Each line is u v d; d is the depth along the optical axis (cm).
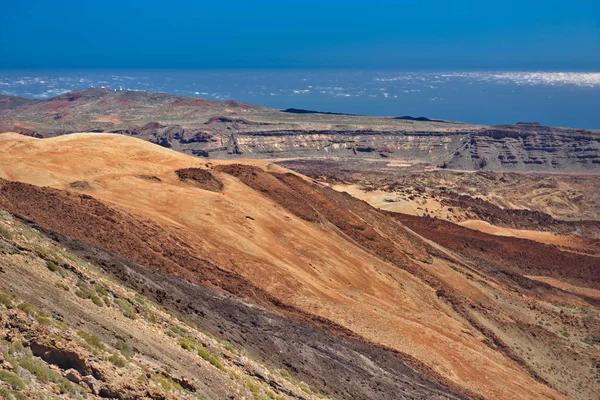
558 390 5991
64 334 1791
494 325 6994
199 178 7275
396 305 6203
